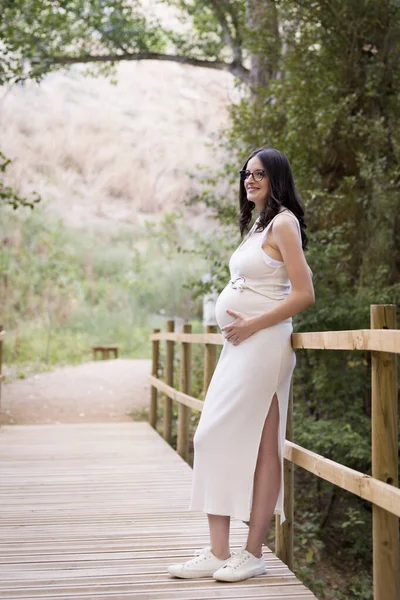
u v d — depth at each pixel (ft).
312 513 21.15
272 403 9.20
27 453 20.49
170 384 23.88
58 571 9.93
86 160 73.10
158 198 71.77
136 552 10.90
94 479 16.83
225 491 9.00
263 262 9.03
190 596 8.82
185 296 59.62
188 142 74.64
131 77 80.33
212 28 38.58
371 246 23.22
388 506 7.02
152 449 21.29
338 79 23.80
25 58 32.07
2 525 12.57
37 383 37.06
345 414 21.39
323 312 20.83
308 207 23.44
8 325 52.54
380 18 23.09
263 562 9.63
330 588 19.13
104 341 53.83
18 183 68.39
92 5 36.47
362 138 23.90
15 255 54.70
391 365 7.61
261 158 9.30
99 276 61.62
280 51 25.57
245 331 8.96
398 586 7.38
